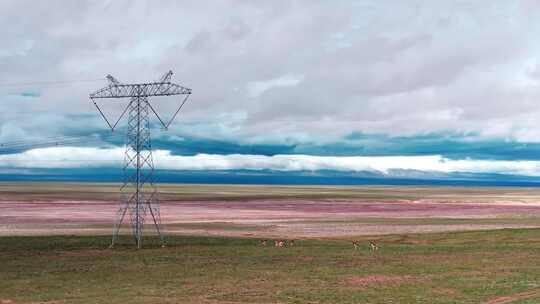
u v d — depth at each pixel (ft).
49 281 170.40
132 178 305.73
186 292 153.69
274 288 159.43
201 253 233.76
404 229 346.33
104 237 289.33
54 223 375.45
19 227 347.77
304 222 397.80
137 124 291.38
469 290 154.81
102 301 141.90
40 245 256.32
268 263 206.49
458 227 357.41
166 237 293.64
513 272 184.44
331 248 250.16
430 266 198.29
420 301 141.38
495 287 158.92
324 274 182.70
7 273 185.06
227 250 242.99
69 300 142.92
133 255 228.43
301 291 154.92
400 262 207.92
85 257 222.89
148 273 185.16
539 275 178.60
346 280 171.94
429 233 317.83
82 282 168.86
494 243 267.59
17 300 143.23
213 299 144.87
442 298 144.66
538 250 238.27
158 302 141.18
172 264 204.64
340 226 369.50
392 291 154.51
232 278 175.52
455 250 240.73
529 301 139.74
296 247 253.65
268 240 284.00
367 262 208.13
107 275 181.27
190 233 319.88
